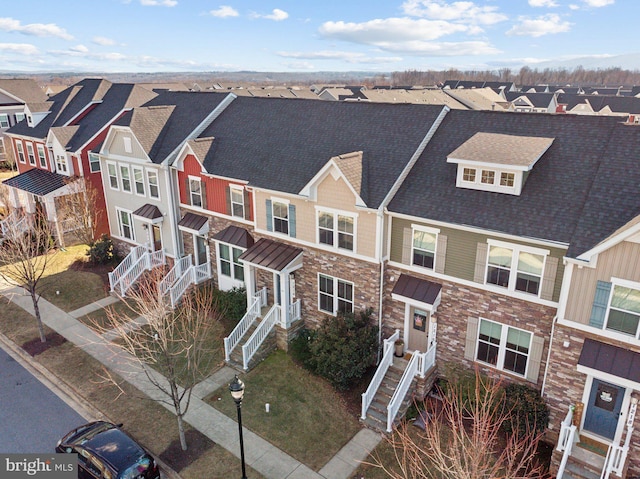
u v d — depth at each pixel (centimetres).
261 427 1670
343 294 2008
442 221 1656
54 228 3300
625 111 9375
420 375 1736
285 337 2102
